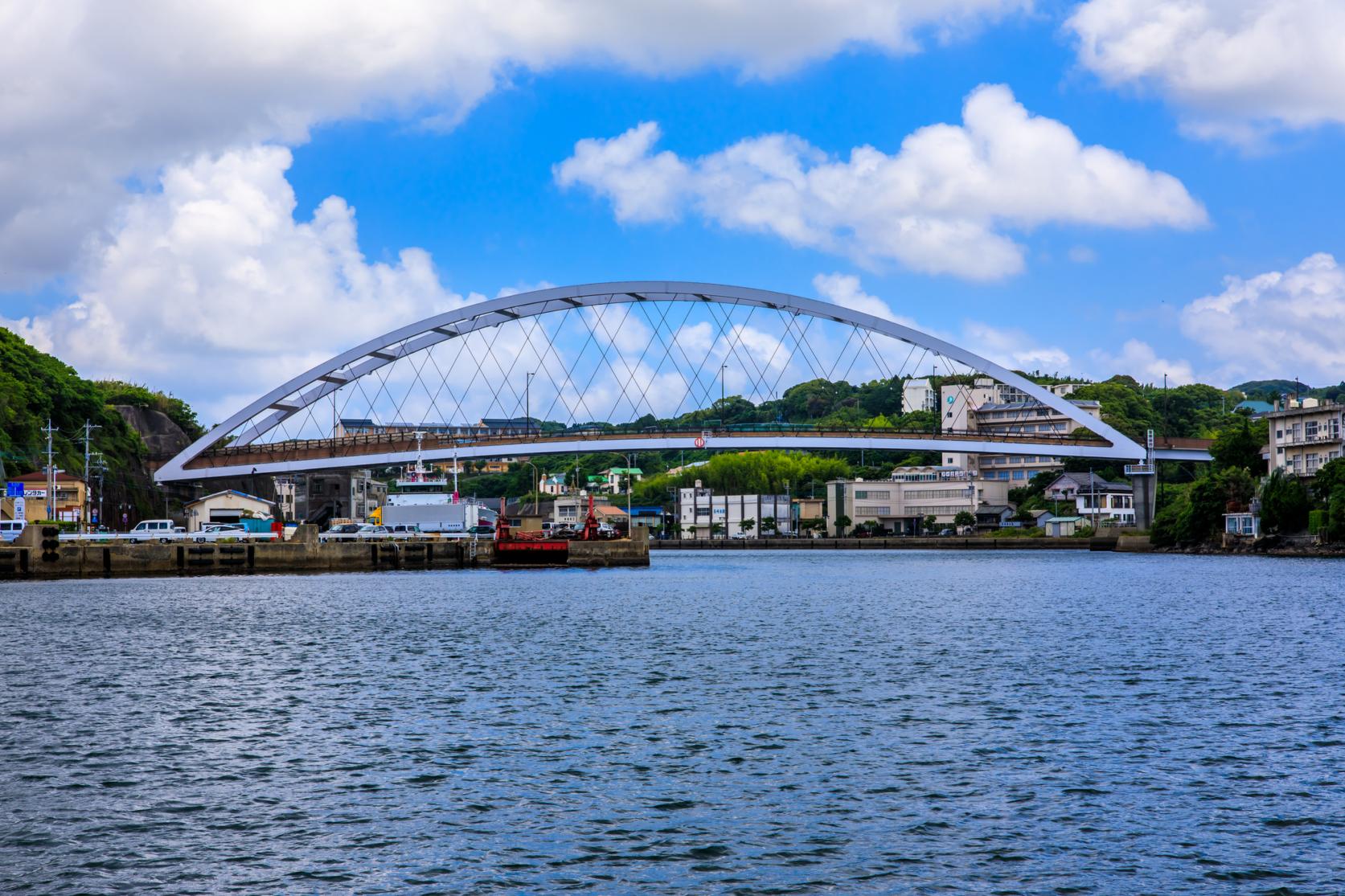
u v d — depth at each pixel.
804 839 21.88
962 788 24.95
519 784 25.56
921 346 142.50
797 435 139.75
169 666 42.75
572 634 53.03
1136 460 155.50
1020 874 20.05
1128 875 19.98
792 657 44.62
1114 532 157.25
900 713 32.97
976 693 36.19
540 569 113.50
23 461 121.38
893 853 21.08
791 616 61.72
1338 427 122.31
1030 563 124.31
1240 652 44.97
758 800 24.23
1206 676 39.03
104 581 91.06
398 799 24.56
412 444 135.50
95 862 20.88
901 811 23.45
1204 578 89.94
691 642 49.72
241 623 58.16
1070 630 53.47
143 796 24.80
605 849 21.45
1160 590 77.94
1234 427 152.38
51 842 21.91
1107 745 28.64
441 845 21.72
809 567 121.75
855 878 19.98
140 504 143.62
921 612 64.38
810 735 30.06
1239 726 30.62
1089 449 151.12
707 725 31.45
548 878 20.06
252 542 101.31
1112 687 36.97
